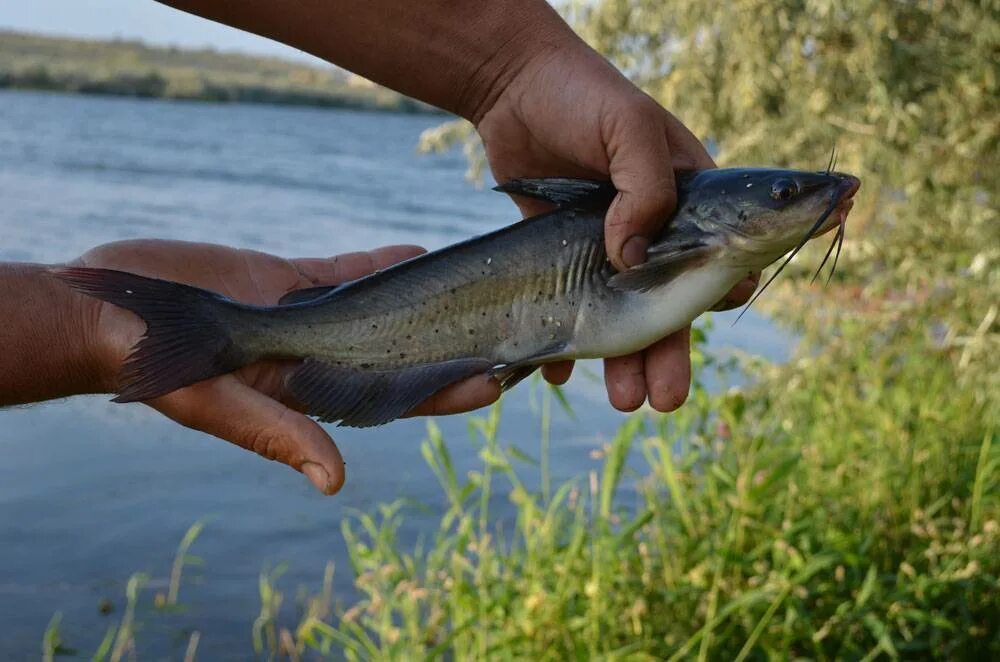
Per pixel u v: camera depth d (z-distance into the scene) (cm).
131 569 121
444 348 49
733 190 48
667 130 51
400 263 50
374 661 84
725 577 81
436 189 548
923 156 122
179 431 172
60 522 133
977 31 120
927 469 97
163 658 100
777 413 121
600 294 49
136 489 146
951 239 131
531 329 49
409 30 48
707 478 90
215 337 46
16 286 45
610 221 47
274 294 54
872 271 143
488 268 49
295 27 48
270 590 113
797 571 76
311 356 48
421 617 92
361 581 87
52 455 159
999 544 82
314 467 44
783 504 87
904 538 89
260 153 740
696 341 89
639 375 52
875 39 119
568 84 48
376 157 795
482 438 165
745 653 70
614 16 137
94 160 574
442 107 52
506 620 79
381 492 144
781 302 144
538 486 140
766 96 131
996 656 75
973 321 130
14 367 45
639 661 72
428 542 124
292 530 132
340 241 340
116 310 46
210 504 141
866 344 129
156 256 51
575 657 74
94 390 48
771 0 122
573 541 83
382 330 49
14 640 103
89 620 108
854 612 73
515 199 55
